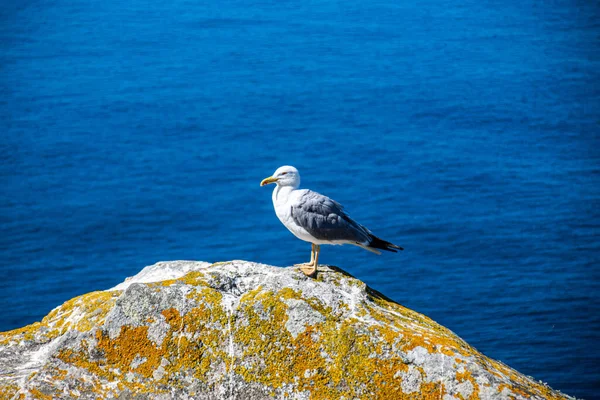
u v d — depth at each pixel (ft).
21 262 148.15
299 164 200.23
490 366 32.71
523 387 31.40
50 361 33.06
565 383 102.01
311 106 249.55
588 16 381.40
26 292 135.44
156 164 202.69
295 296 33.99
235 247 154.81
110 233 162.20
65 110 248.32
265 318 33.40
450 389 31.04
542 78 281.13
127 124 235.40
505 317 122.11
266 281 34.91
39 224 165.07
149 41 339.16
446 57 310.45
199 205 175.94
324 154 207.31
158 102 256.93
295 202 40.34
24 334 37.14
